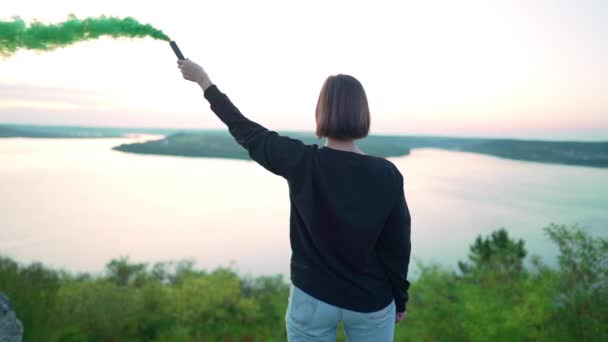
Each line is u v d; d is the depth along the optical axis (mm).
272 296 13930
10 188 173500
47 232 103750
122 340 6945
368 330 1291
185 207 150750
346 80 1220
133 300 8719
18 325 2277
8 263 4730
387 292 1317
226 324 11977
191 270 18766
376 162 1206
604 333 3445
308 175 1181
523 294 4637
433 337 4340
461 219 125000
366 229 1170
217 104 1308
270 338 9477
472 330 3996
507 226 109688
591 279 3594
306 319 1261
